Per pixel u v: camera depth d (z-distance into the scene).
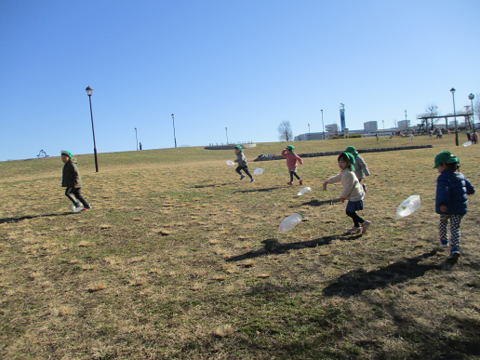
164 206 8.12
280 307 3.07
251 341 2.60
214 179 12.77
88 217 7.25
